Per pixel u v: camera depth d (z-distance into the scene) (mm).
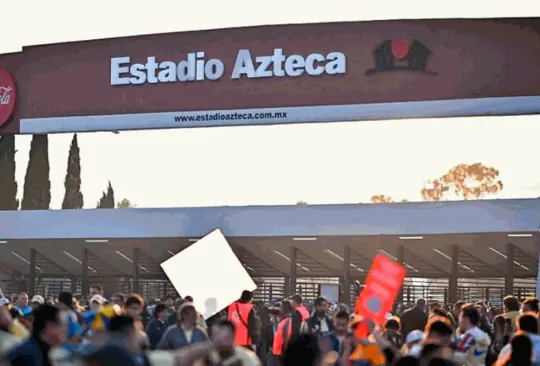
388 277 15266
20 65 53906
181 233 48219
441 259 49625
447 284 54969
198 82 51500
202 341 19469
